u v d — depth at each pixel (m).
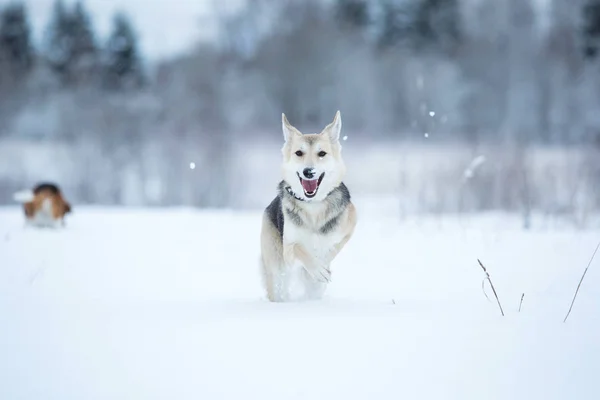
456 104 44.38
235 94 48.03
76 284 9.25
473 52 50.50
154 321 6.14
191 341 5.35
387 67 47.59
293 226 7.83
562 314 5.84
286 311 6.44
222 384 4.39
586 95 45.53
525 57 49.16
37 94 49.53
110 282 9.47
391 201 22.02
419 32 53.66
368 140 41.44
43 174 30.39
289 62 50.28
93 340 5.47
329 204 7.95
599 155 24.61
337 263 10.70
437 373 4.50
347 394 4.20
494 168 19.72
